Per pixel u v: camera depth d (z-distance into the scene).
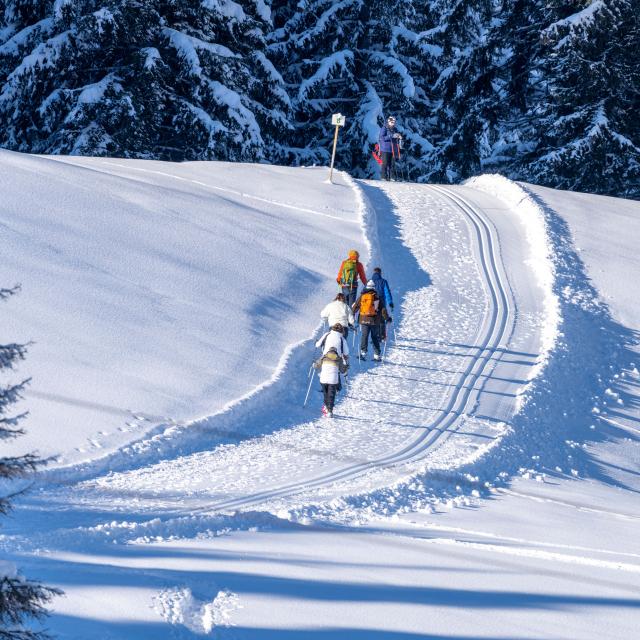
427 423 13.80
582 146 32.81
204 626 5.18
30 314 14.10
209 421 12.53
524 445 13.40
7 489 9.18
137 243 18.03
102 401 12.34
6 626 4.21
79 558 6.46
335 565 6.82
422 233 23.41
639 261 23.17
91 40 33.59
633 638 5.58
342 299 15.37
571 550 8.11
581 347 18.22
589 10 31.78
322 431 13.12
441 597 6.11
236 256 19.00
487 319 18.94
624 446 14.92
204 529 7.93
